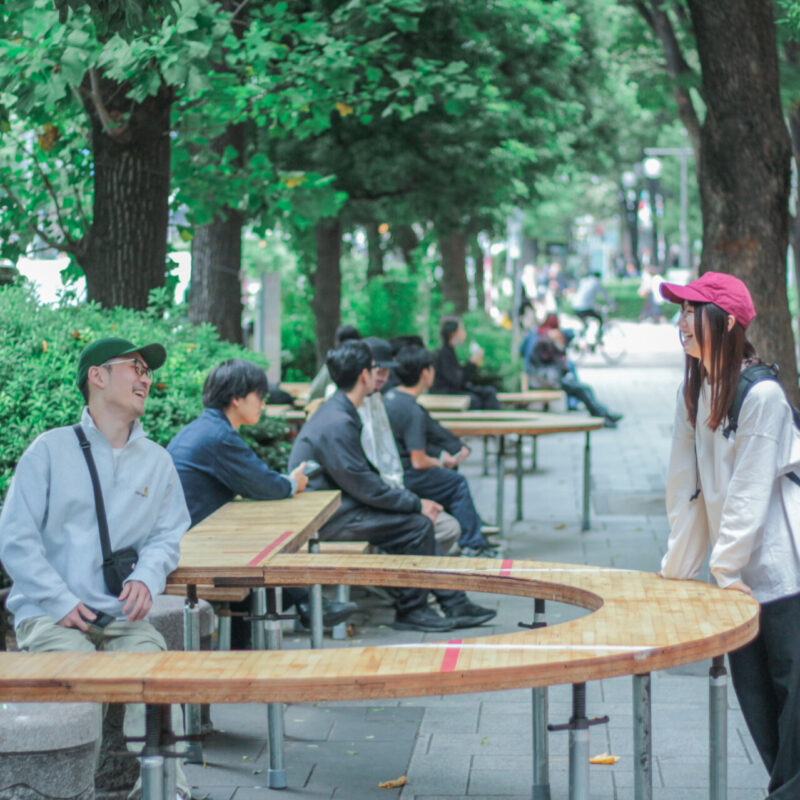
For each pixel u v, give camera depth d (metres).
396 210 17.03
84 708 4.31
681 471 4.55
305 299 20.25
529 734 5.95
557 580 4.60
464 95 10.70
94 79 8.34
